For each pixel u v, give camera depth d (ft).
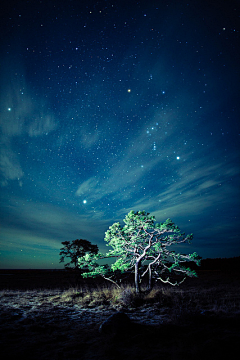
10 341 16.01
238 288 47.24
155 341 15.93
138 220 32.14
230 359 12.29
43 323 21.11
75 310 27.43
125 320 19.04
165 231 32.78
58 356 13.35
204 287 51.06
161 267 39.01
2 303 31.32
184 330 18.30
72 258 62.08
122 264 37.17
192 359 12.38
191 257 33.55
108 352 13.79
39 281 73.97
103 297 34.83
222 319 21.20
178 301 29.76
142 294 32.32
